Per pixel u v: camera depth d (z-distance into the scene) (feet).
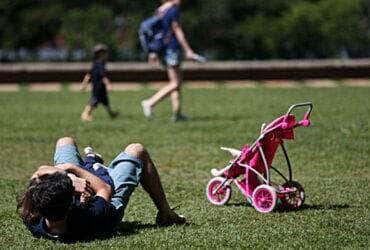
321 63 212.23
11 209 60.64
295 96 164.45
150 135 104.32
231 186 67.77
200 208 60.34
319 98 158.71
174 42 119.14
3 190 69.31
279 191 58.80
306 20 305.12
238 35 319.47
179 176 76.02
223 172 61.52
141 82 209.56
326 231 51.85
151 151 91.15
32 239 49.47
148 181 52.49
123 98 169.68
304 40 307.17
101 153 91.30
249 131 106.22
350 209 59.36
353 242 48.75
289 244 48.24
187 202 63.05
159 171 79.05
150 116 123.54
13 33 315.99
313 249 46.98
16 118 128.16
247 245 48.11
